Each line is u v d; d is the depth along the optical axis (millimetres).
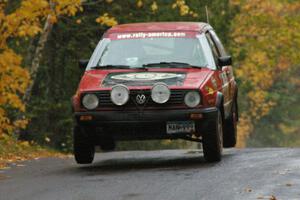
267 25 107625
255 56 109438
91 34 75312
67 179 34938
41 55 68438
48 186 32719
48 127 75375
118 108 38375
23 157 51781
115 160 44875
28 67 73250
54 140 75688
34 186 32969
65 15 74688
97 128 38781
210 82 39344
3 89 41250
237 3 96625
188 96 38188
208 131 38594
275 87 158875
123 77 39469
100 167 40250
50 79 76812
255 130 162125
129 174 35594
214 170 35688
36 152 58438
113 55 41875
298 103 164375
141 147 89000
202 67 40844
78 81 77875
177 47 41781
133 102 38281
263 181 31406
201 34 42594
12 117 68438
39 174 38094
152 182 32312
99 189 30953
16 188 32625
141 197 28609
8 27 40625
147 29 43094
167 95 37938
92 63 41781
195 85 38406
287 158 39625
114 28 43969
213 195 28500
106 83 39062
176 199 27984
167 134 38469
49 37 76000
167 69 40344
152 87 38125
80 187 31797
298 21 107250
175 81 38812
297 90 164250
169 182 32125
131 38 42531
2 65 40625
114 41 42594
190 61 41156
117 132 38875
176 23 44406
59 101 76250
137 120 38219
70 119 74188
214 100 39094
